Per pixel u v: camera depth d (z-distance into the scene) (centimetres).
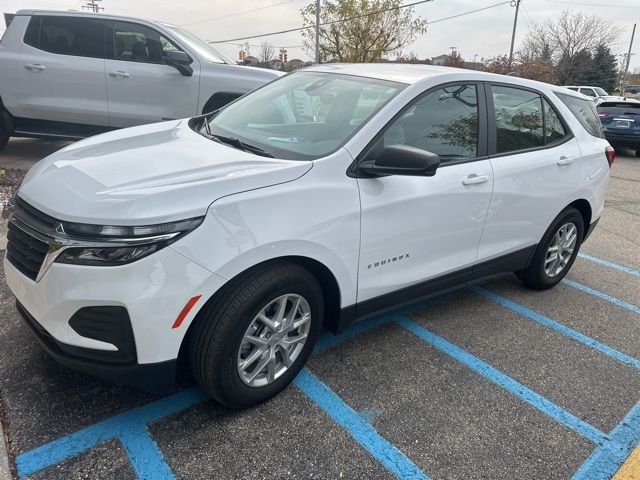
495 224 377
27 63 666
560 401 313
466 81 356
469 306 430
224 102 714
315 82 364
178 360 252
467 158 351
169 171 257
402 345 359
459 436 276
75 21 669
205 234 231
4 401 269
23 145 855
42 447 243
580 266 548
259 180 252
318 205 266
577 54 5019
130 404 276
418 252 328
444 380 323
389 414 287
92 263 222
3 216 481
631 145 1444
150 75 686
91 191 238
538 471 257
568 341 386
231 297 246
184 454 246
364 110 310
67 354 240
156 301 225
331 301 301
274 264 261
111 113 692
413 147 295
